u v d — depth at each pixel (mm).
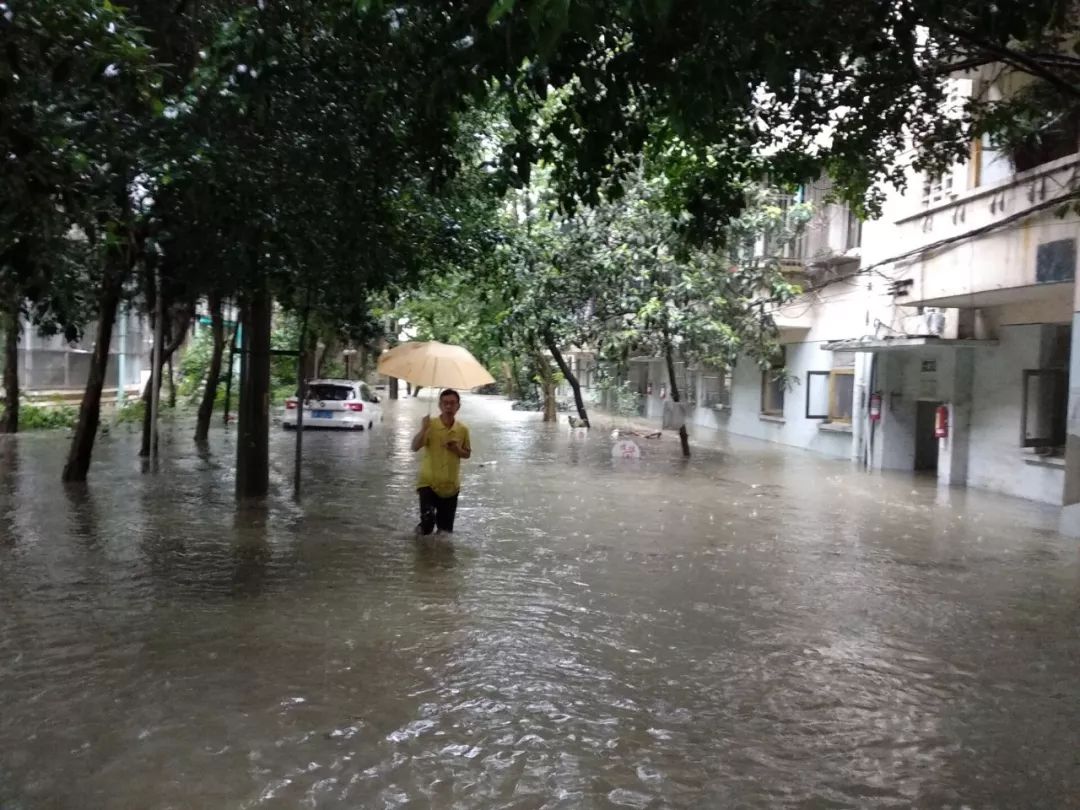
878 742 4809
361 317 17797
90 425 13688
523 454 19766
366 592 7652
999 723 5090
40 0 5184
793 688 5582
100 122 6773
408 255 11961
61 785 4137
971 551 9773
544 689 5477
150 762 4383
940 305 14281
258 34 6820
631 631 6691
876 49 6547
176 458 17000
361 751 4555
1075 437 10555
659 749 4668
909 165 10969
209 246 9930
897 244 15602
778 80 5637
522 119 6902
